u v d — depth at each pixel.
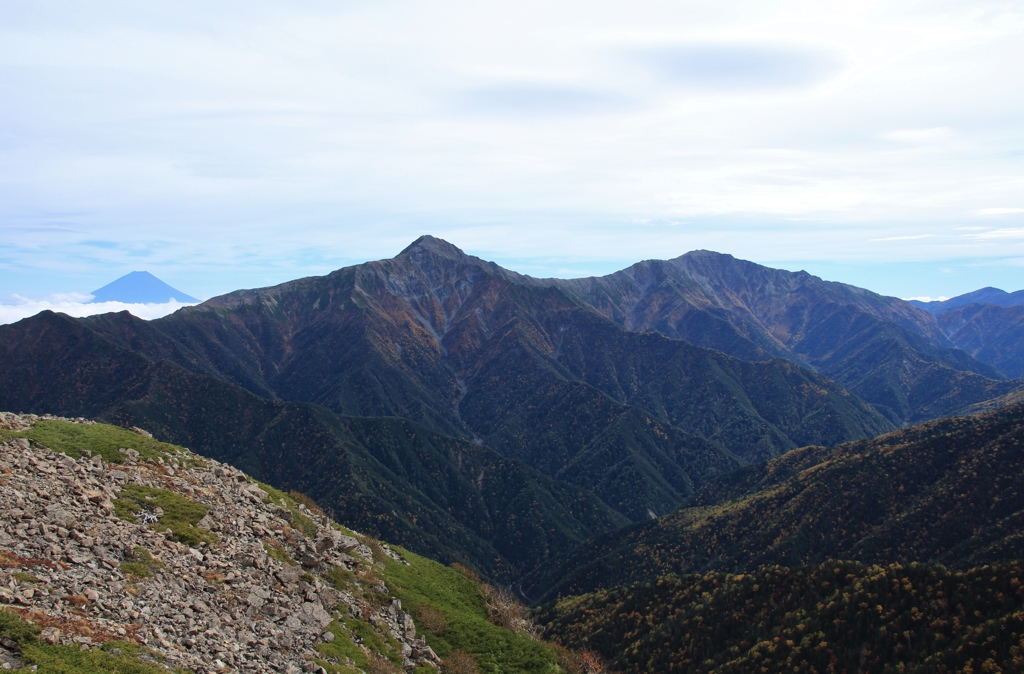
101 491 60.41
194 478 74.81
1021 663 88.81
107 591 45.72
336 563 76.75
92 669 36.78
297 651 52.50
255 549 64.81
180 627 46.38
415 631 74.19
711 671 118.62
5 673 33.44
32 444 65.44
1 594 39.38
